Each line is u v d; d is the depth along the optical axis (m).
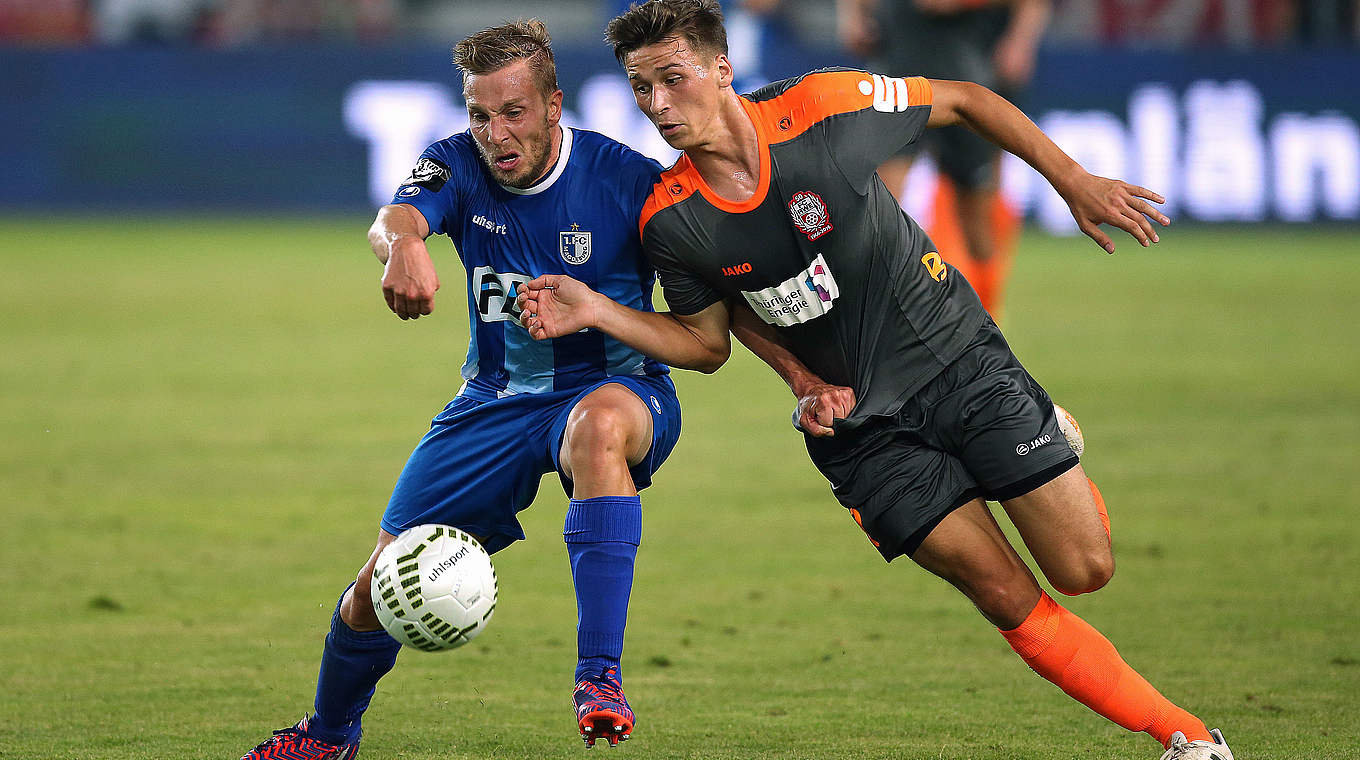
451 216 13.50
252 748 13.73
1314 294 56.72
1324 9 83.38
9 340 44.75
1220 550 21.84
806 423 13.42
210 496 25.59
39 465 28.09
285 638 17.59
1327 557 21.34
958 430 13.36
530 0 98.88
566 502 26.50
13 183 79.88
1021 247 75.94
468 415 13.55
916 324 13.52
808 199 12.97
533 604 19.44
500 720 14.80
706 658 16.89
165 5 87.69
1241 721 14.45
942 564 13.54
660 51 12.41
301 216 79.12
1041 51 73.81
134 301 53.81
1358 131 74.69
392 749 13.91
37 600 19.22
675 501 25.91
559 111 13.29
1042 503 13.21
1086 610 18.80
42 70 78.56
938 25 38.31
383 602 12.16
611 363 13.80
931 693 15.58
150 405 34.72
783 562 21.62
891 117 13.32
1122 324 48.97
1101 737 14.16
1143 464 28.17
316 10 90.81
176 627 18.05
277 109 78.31
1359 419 32.69
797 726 14.49
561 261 13.53
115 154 79.31
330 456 29.06
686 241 13.16
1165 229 76.38
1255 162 75.38
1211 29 84.75
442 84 77.62
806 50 73.06
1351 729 14.19
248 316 50.91
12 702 15.10
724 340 13.97
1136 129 74.69
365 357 42.81
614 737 11.99
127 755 13.49
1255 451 29.36
